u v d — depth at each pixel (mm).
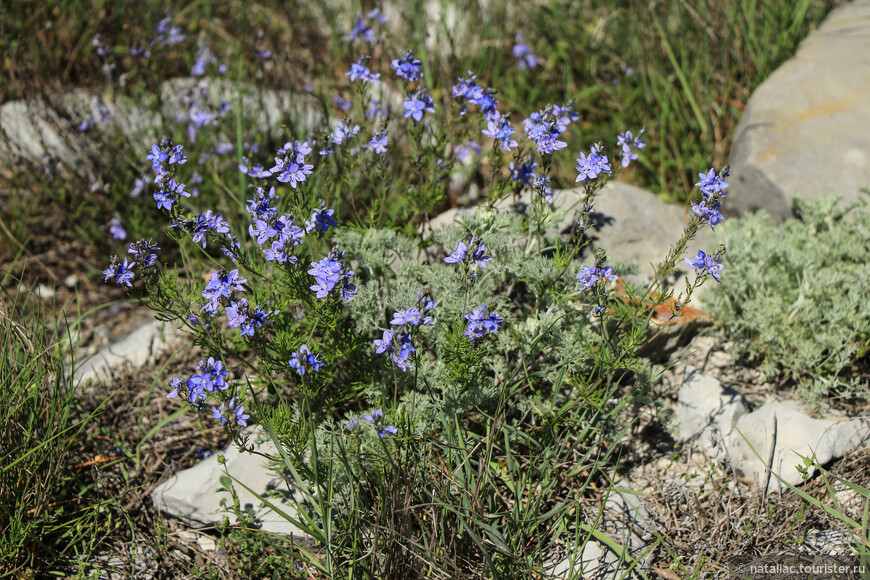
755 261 681
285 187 714
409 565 555
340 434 600
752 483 606
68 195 801
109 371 694
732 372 665
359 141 680
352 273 577
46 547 587
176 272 604
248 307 558
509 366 628
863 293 654
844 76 779
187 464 640
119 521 612
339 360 641
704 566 573
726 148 804
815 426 611
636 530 591
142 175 774
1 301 647
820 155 740
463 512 565
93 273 779
